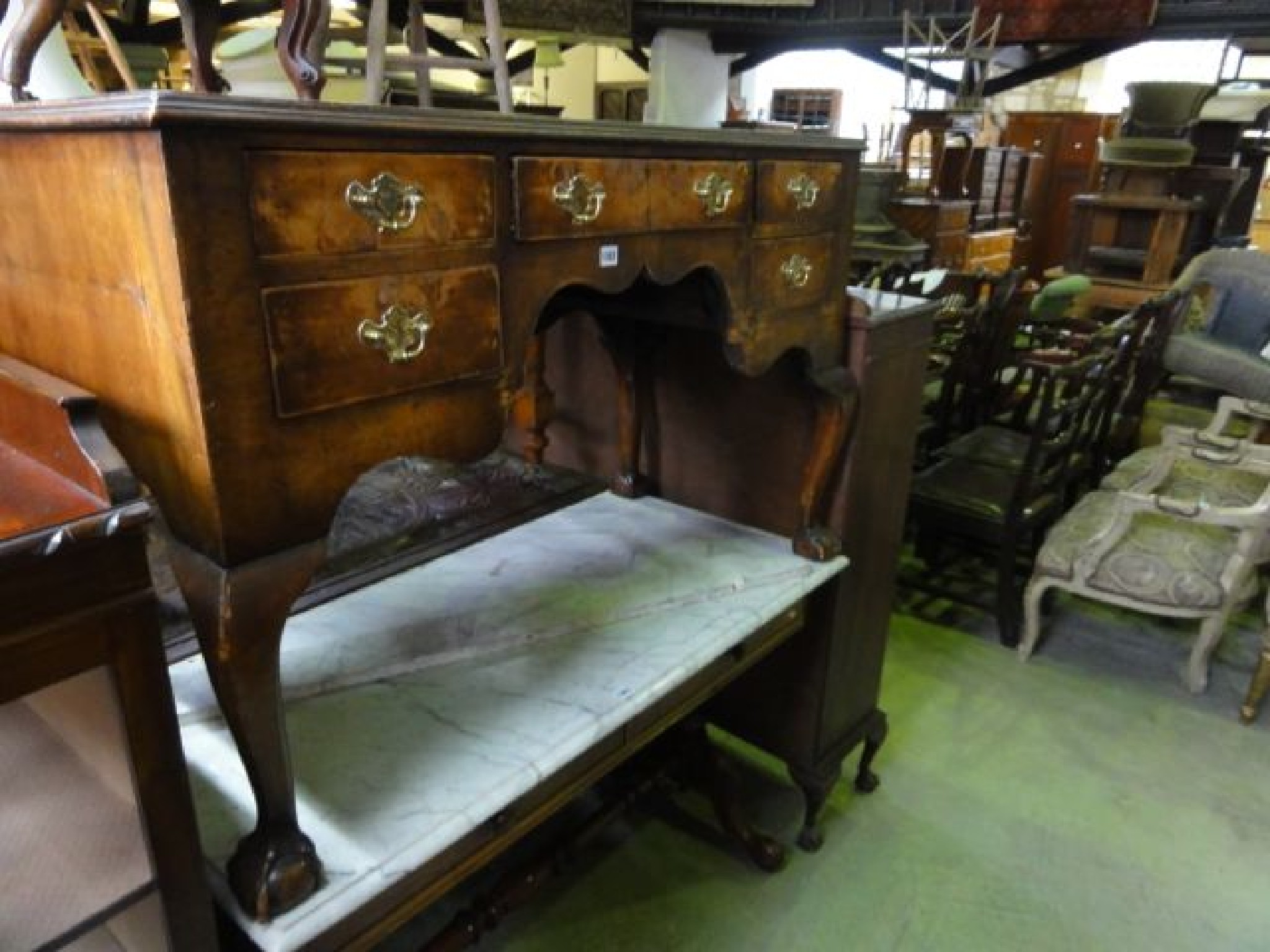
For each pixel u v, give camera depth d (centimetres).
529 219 85
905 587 274
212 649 73
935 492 247
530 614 126
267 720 75
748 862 166
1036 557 261
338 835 84
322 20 75
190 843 69
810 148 120
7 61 81
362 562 139
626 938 149
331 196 69
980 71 510
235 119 61
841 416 137
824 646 154
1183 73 780
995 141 748
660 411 163
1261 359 366
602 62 808
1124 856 168
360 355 74
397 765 95
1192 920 154
